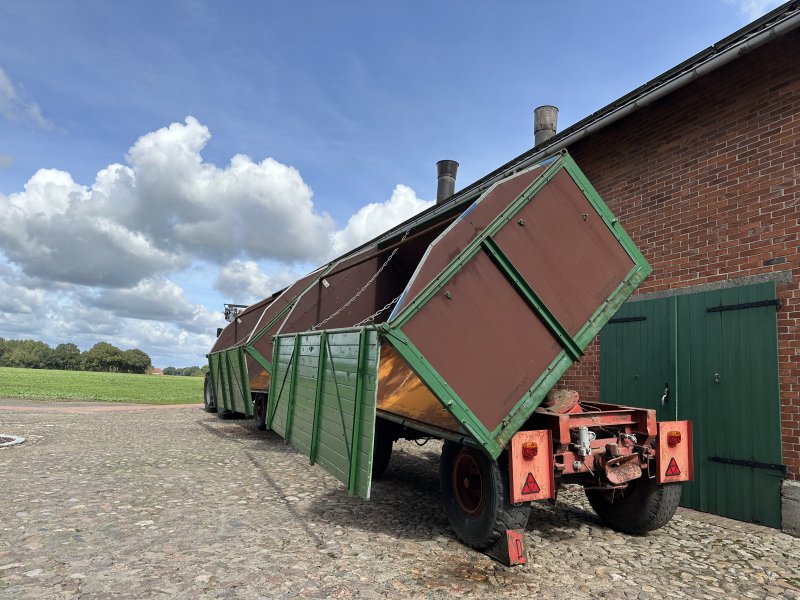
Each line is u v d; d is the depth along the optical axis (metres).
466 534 4.32
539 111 12.75
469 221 4.25
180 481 6.66
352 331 4.57
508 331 4.18
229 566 3.73
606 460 4.39
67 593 3.20
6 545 4.07
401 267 8.61
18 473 6.91
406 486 6.76
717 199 5.93
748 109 5.66
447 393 3.89
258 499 5.83
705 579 3.82
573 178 4.60
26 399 22.84
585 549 4.43
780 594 3.59
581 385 7.64
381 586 3.48
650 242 6.73
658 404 6.41
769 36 4.98
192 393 32.12
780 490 5.06
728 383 5.64
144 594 3.21
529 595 3.44
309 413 5.62
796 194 5.16
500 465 4.09
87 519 4.84
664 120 6.64
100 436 11.08
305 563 3.85
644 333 6.68
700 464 5.85
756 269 5.47
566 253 4.43
